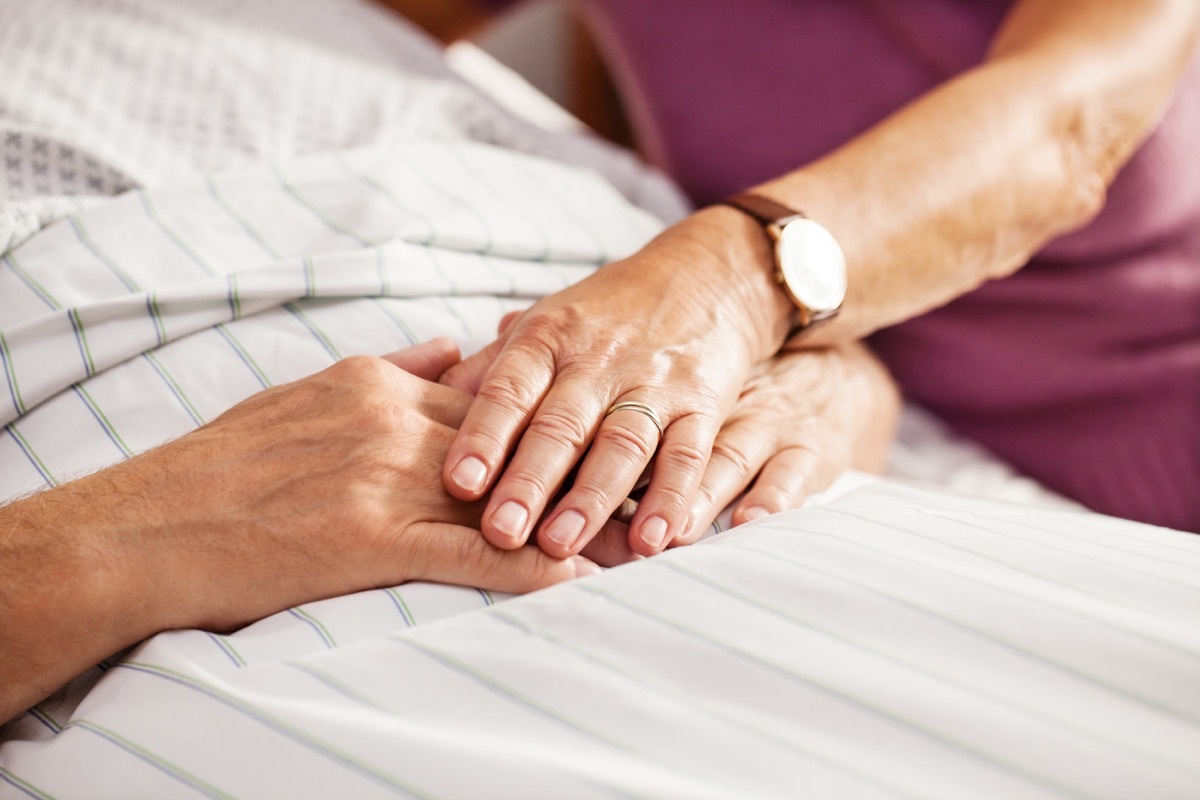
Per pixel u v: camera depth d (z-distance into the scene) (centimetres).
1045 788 36
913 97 121
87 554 49
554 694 42
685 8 132
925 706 39
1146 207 110
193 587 50
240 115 94
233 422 55
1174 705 38
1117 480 118
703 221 73
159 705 44
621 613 45
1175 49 98
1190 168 111
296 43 111
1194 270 115
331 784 39
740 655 42
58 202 71
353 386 56
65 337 61
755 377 74
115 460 59
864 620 43
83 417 60
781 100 128
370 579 51
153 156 85
